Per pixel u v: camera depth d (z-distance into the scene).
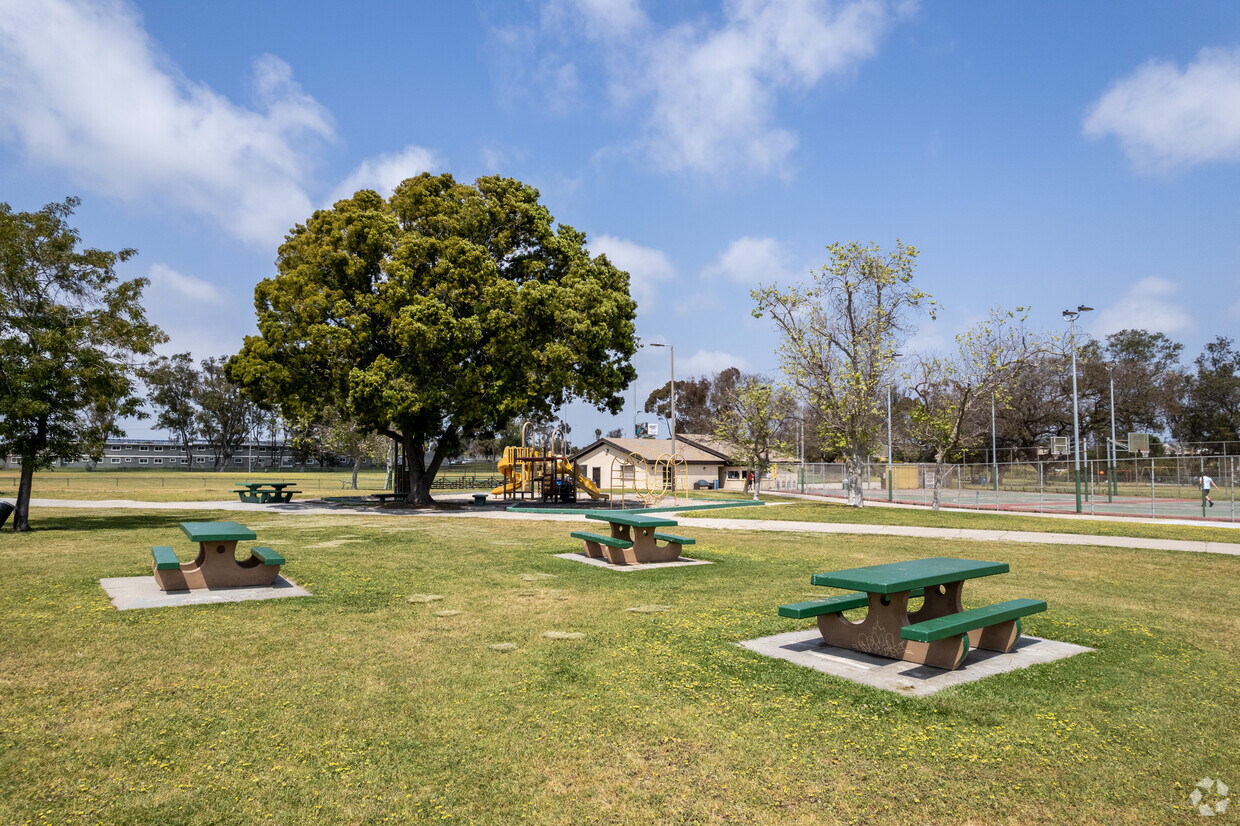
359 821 3.62
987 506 33.91
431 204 29.19
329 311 27.62
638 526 12.41
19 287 18.64
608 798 3.86
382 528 19.16
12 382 17.70
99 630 7.45
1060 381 62.97
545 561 12.74
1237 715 5.11
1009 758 4.37
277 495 32.44
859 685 5.73
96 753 4.41
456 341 26.69
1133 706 5.29
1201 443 73.25
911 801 3.84
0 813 3.66
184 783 4.02
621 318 31.25
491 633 7.38
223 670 6.08
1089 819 3.66
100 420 19.81
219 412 116.44
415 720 4.95
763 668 6.17
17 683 5.71
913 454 66.50
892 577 6.36
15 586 9.96
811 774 4.16
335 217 28.91
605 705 5.26
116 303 20.19
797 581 10.73
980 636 6.96
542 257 31.69
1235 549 15.40
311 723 4.89
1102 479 53.41
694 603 9.00
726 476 59.84
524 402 27.81
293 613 8.31
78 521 21.17
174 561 9.57
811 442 67.12
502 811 3.72
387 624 7.78
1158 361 76.75
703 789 3.97
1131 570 12.21
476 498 31.91
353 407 26.84
